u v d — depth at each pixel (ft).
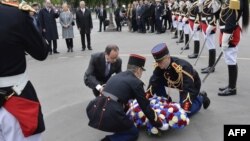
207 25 27.32
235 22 19.70
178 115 15.01
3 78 8.27
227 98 20.04
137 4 67.62
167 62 15.92
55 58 37.70
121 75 14.34
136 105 15.52
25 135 8.44
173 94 20.95
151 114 14.26
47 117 18.56
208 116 17.30
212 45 26.66
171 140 14.90
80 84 25.23
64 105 20.49
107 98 13.92
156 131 14.93
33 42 8.46
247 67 27.76
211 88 22.24
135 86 14.02
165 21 62.80
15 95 8.33
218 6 25.55
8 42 8.13
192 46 40.68
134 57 14.43
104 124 13.79
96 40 53.42
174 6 50.47
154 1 63.36
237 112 17.75
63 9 41.60
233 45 20.11
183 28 41.29
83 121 17.72
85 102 20.93
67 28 41.70
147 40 50.14
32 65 34.04
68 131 16.60
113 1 78.18
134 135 14.42
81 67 31.78
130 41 49.96
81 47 45.96
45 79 27.55
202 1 27.73
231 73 20.40
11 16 8.16
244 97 20.15
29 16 8.38
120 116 13.79
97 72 18.38
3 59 8.18
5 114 8.27
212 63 26.68
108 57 17.65
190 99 15.87
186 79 15.90
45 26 40.27
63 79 27.20
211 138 14.97
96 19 117.19
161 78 16.83
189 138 15.03
